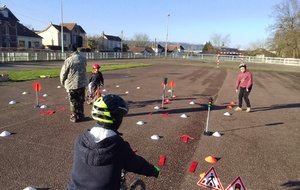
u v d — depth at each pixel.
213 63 44.22
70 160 4.41
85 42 74.50
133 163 2.01
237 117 7.91
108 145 1.85
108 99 1.98
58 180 3.75
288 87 16.12
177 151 5.01
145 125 6.61
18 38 54.50
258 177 4.16
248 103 8.60
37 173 3.93
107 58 47.69
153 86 13.64
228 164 4.57
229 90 13.45
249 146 5.50
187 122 7.07
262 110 9.05
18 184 3.60
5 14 51.38
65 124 6.39
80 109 6.64
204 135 6.04
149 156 4.71
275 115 8.39
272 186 3.90
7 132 5.51
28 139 5.28
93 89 8.32
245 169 4.41
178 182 3.84
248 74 8.48
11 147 4.84
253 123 7.31
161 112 8.07
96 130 1.94
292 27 55.47
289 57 56.78
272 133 6.48
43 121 6.55
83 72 6.53
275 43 58.31
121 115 1.97
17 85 11.88
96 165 1.85
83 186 1.87
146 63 36.09
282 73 27.48
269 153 5.17
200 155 4.88
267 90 14.27
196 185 3.78
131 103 9.19
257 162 4.72
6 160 4.30
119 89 12.17
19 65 24.38
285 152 5.27
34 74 16.41
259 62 54.53
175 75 20.42
